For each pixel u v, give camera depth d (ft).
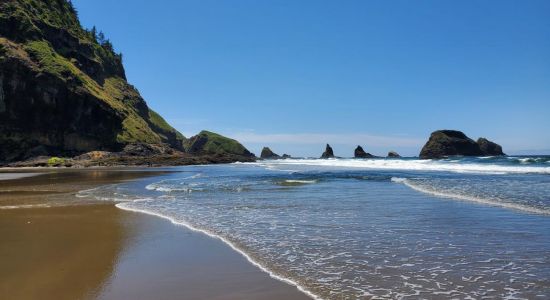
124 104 422.00
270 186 92.99
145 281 25.08
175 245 34.99
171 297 22.26
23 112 266.98
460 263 28.32
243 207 58.23
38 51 293.23
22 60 268.62
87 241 36.68
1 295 22.58
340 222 44.65
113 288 23.77
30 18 320.29
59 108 283.38
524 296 21.94
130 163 270.87
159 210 55.98
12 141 262.06
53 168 230.27
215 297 22.22
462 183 88.53
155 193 79.46
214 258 30.53
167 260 30.09
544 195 63.16
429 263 28.40
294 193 76.38
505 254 30.40
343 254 31.12
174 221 46.91
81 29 445.37
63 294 22.76
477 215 46.96
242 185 96.99
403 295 22.18
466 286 23.59
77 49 380.58
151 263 29.27
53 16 377.50
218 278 25.62
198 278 25.62
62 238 38.09
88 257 30.99
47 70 278.87
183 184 101.91
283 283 24.44
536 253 30.53
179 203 63.57
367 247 33.19
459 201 59.06
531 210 48.96
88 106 303.68
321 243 34.88
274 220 46.75
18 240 37.22
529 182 88.33
